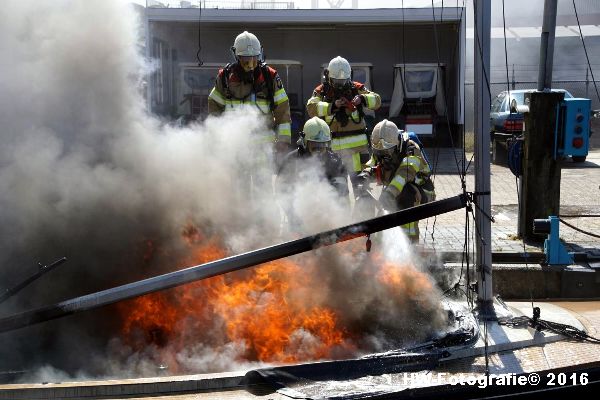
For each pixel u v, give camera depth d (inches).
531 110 300.5
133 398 170.4
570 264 274.4
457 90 767.1
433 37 851.4
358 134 296.5
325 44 872.9
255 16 762.8
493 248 293.3
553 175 302.5
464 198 202.7
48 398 170.9
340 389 170.4
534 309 211.0
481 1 204.8
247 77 275.9
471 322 207.5
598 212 386.3
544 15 299.6
